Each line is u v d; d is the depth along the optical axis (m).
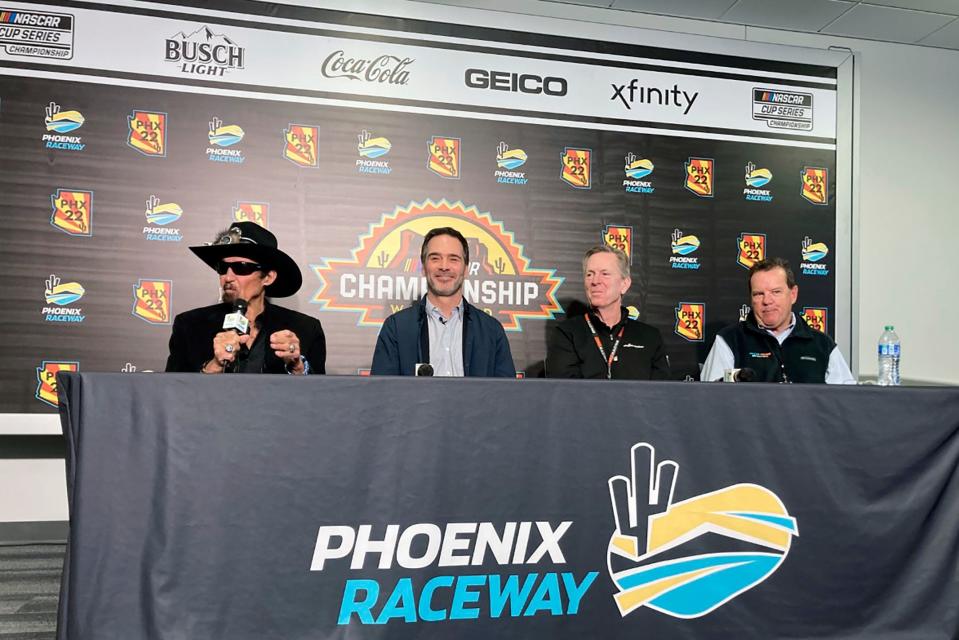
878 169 4.77
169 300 3.37
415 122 3.59
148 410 1.32
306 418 1.38
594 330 3.04
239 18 3.43
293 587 1.35
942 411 1.62
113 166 3.32
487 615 1.43
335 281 3.51
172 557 1.31
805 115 4.03
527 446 1.46
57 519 3.64
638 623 1.49
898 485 1.60
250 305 2.59
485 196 3.66
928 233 4.83
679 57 3.88
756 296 3.07
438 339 2.89
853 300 4.06
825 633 1.54
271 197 3.46
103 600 1.28
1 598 2.68
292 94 3.47
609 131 3.79
